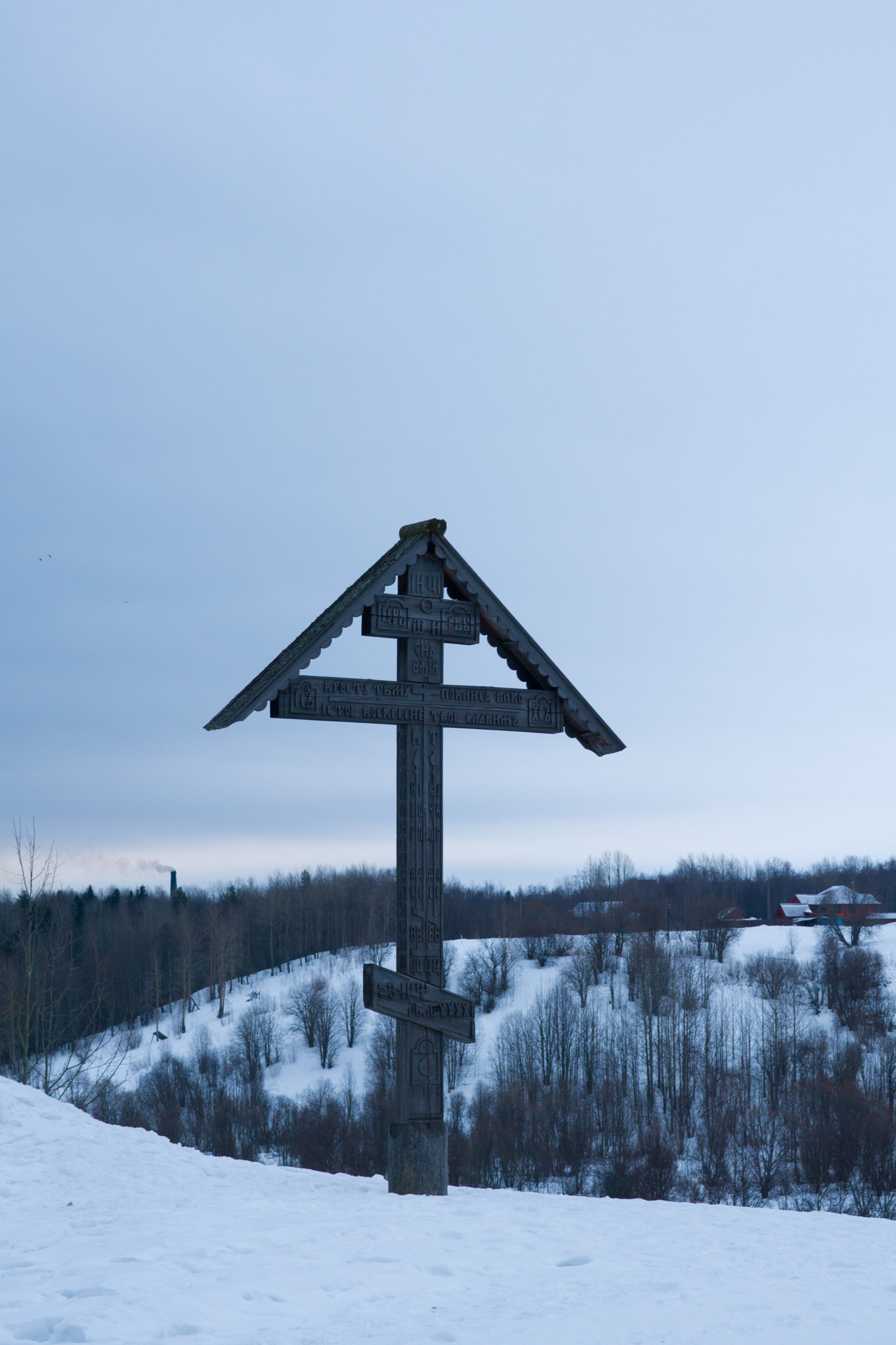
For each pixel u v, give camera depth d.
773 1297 6.75
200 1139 69.12
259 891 139.00
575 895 155.00
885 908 155.12
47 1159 13.04
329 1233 8.77
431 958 12.67
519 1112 67.38
